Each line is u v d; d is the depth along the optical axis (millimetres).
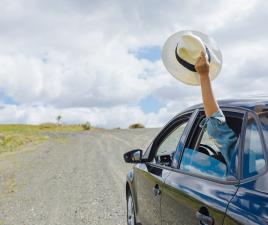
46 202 10047
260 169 2805
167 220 4035
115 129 47438
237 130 3330
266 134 2893
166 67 3646
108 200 9828
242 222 2596
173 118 4895
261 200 2592
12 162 18969
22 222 8391
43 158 19844
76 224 8016
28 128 71000
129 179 6066
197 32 3619
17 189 12000
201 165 3662
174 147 4715
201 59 3340
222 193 3004
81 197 10344
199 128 4055
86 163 16812
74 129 68500
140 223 5371
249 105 3240
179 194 3686
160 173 4520
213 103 3336
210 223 3000
